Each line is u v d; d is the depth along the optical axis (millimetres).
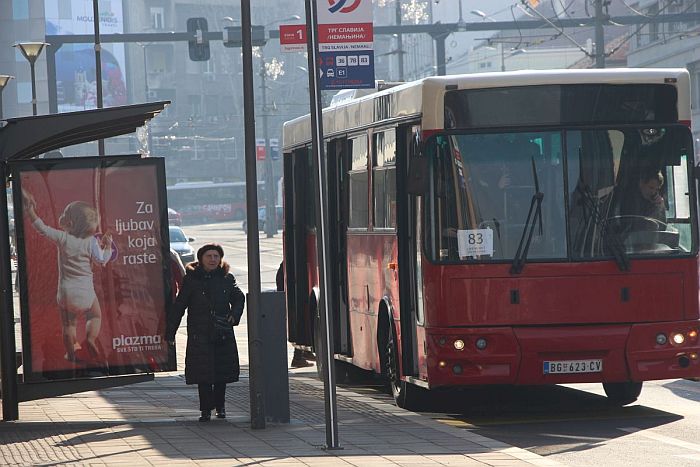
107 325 29297
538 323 29281
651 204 29672
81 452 24500
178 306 28906
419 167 29172
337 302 38656
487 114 29672
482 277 29328
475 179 29531
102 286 29281
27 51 71000
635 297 29422
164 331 29453
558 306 29281
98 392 36781
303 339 42906
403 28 101625
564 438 27094
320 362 40594
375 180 34125
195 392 36625
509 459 23312
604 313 29328
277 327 28469
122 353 29359
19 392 29312
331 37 35969
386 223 33062
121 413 31281
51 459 23688
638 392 32875
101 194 29266
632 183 29688
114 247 29312
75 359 29234
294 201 43531
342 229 38031
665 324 29391
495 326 29266
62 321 29203
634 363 29266
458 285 29359
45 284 29125
